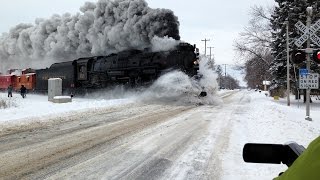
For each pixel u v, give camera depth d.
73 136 9.94
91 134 10.30
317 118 14.91
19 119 13.78
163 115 15.67
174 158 7.27
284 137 9.45
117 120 13.77
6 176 5.89
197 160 7.08
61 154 7.60
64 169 6.36
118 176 5.92
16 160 7.04
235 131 10.95
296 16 28.45
